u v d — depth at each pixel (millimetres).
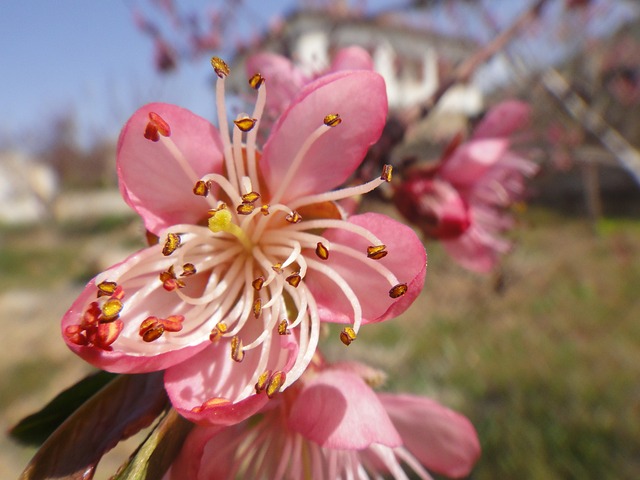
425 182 76
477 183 87
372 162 72
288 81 61
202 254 48
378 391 58
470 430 55
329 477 51
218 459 48
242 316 45
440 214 74
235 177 46
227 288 47
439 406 55
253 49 169
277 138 46
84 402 45
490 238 89
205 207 46
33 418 46
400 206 76
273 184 47
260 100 46
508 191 92
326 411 46
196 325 45
